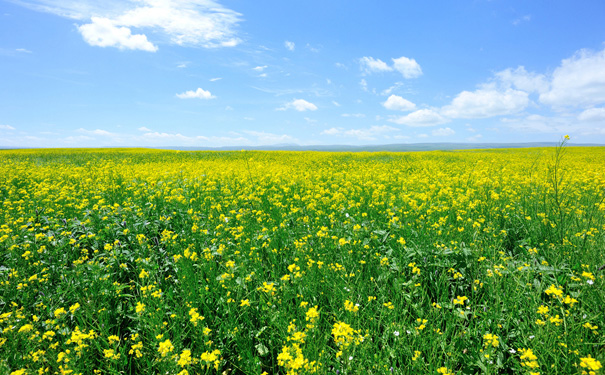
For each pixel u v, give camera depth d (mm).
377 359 2492
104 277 3596
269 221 6023
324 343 2543
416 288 3314
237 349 2963
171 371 2484
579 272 3445
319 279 3736
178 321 3057
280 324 2926
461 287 3471
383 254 4230
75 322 3248
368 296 3291
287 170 13906
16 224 5363
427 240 4312
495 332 2783
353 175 11680
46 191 7441
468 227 4793
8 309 3412
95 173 11477
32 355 2590
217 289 3502
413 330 2701
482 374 2400
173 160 24031
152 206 6234
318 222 5578
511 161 17172
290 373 2086
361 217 5703
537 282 3252
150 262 4090
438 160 22438
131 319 3373
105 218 5168
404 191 8188
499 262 3787
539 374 2141
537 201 5824
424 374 2418
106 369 2676
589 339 2557
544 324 2496
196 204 7000
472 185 8156
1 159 21500
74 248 4480
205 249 4059
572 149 38719
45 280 3641
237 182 10367
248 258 4215
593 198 6027
